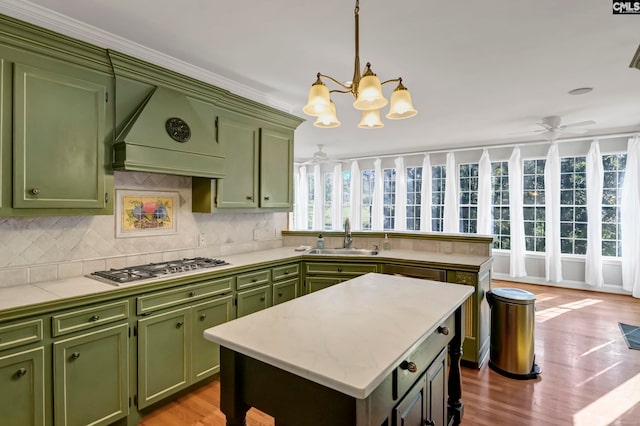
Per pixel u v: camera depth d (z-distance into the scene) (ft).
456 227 21.79
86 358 6.22
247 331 4.37
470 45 8.21
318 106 5.95
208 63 9.24
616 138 17.51
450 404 6.81
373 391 3.50
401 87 5.75
